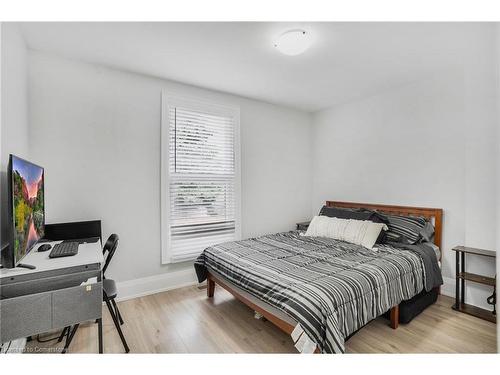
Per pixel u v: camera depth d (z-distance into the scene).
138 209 2.91
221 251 2.68
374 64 2.67
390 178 3.42
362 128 3.75
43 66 2.41
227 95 3.54
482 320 2.35
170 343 2.03
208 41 2.22
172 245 3.11
